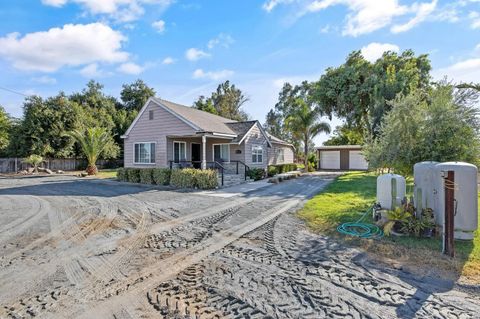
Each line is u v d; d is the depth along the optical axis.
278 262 4.20
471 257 4.21
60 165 27.53
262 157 20.94
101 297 3.21
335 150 30.88
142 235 5.71
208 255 4.54
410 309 2.88
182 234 5.75
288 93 47.72
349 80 23.20
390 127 8.70
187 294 3.26
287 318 2.75
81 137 22.11
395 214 5.41
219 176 14.88
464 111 7.55
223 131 16.62
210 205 8.89
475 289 3.29
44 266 4.13
